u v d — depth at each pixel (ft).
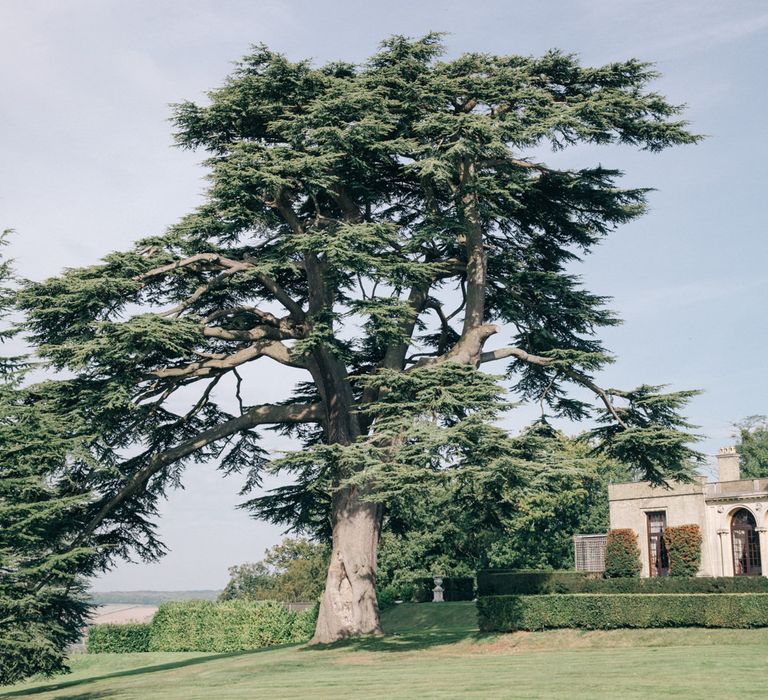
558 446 86.38
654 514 160.35
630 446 95.61
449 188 99.66
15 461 73.67
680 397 93.81
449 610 133.80
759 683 61.57
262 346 101.71
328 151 91.40
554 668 73.15
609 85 96.53
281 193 96.48
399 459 82.89
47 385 85.56
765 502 147.64
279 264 90.63
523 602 94.73
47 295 85.92
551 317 103.50
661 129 92.94
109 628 159.33
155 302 96.12
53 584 82.23
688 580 126.41
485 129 87.56
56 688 92.22
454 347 100.73
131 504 99.66
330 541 116.06
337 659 87.15
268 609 144.66
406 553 185.16
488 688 64.85
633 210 99.55
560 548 197.67
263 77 92.94
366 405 88.84
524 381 108.06
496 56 95.30
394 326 85.25
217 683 77.97
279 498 107.04
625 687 62.34
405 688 67.21
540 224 104.12
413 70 95.20
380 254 90.99
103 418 88.94
